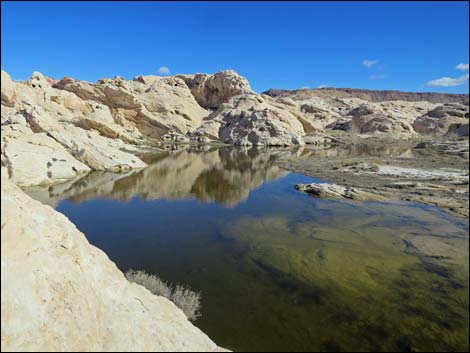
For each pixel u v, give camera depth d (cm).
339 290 1002
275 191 2483
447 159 4341
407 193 2358
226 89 9356
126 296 473
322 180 2942
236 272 1115
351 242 1408
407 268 1164
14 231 343
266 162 4181
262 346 753
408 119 10156
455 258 1258
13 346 294
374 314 881
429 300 955
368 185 2655
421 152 5359
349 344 764
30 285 337
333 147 6488
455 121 8800
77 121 5009
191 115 8131
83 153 3041
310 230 1560
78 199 2080
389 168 3516
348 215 1823
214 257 1238
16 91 5012
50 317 336
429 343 771
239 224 1645
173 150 5300
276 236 1473
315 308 904
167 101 7894
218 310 887
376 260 1226
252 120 7150
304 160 4353
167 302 548
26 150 2433
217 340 769
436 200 2145
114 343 376
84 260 441
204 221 1694
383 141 7569
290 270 1130
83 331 359
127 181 2661
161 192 2355
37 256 364
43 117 3659
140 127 7031
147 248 1323
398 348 752
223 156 4800
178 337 446
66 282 378
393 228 1606
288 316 866
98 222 1655
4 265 320
